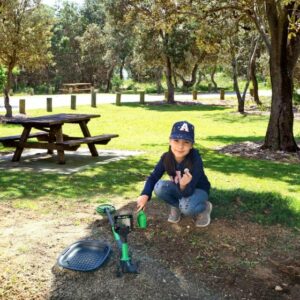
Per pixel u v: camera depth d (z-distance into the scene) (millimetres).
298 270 2605
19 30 12883
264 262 2676
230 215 3264
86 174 5227
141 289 2342
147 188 2760
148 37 20391
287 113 7605
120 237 2797
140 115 15367
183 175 2680
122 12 19812
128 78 46906
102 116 14672
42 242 2891
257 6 7926
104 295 2285
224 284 2426
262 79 36719
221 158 6922
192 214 2906
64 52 40625
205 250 2771
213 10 8273
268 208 3498
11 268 2531
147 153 7105
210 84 33688
